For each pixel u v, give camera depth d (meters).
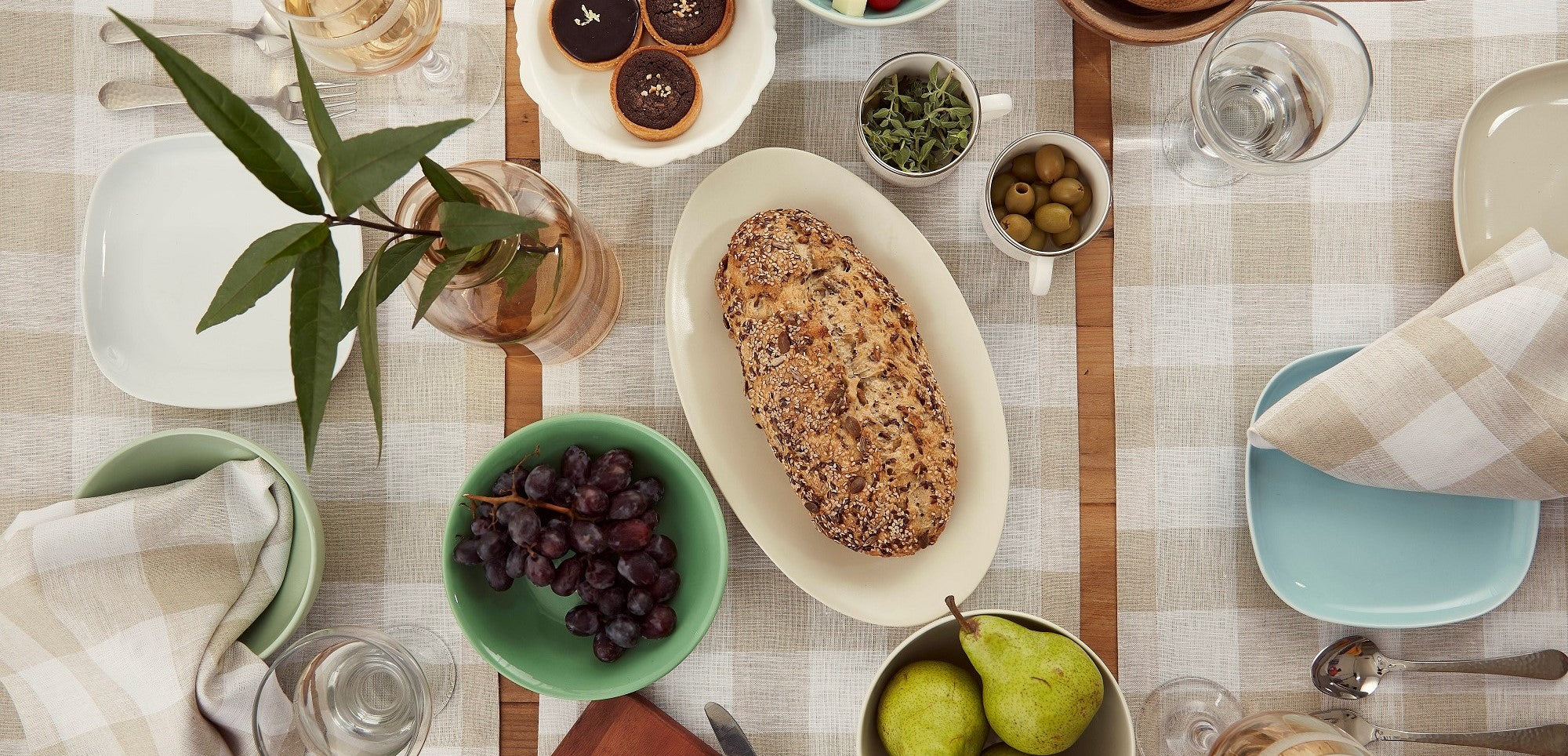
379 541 1.05
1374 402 0.96
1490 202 1.03
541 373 1.06
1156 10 0.91
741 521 0.99
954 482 0.95
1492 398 0.94
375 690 1.01
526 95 1.04
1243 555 1.05
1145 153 1.05
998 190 0.99
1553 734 1.01
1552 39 1.04
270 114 1.04
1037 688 0.87
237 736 1.00
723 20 0.98
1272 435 0.98
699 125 1.00
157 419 1.06
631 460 0.96
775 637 1.06
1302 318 1.05
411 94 1.04
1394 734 1.03
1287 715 0.96
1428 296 1.05
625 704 1.02
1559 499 1.06
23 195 1.05
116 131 1.05
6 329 1.05
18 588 0.95
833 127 1.06
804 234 0.94
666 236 1.06
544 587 1.04
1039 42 1.05
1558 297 0.93
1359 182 1.05
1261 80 1.03
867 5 0.98
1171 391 1.05
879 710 0.96
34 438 1.05
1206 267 1.05
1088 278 1.05
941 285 0.99
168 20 1.04
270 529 1.00
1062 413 1.05
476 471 0.93
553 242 0.82
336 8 0.93
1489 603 1.03
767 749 1.06
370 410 1.05
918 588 0.99
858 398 0.91
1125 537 1.05
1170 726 1.03
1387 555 1.04
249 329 1.04
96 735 0.98
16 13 1.04
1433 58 1.05
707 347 1.00
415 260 0.64
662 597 0.96
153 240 1.03
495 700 1.05
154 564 0.97
